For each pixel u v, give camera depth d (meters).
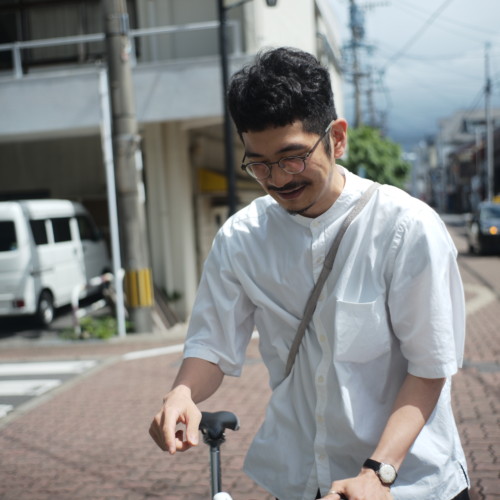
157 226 11.47
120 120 9.24
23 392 6.75
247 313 1.72
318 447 1.56
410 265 1.41
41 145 13.71
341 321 1.46
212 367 1.69
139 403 5.95
